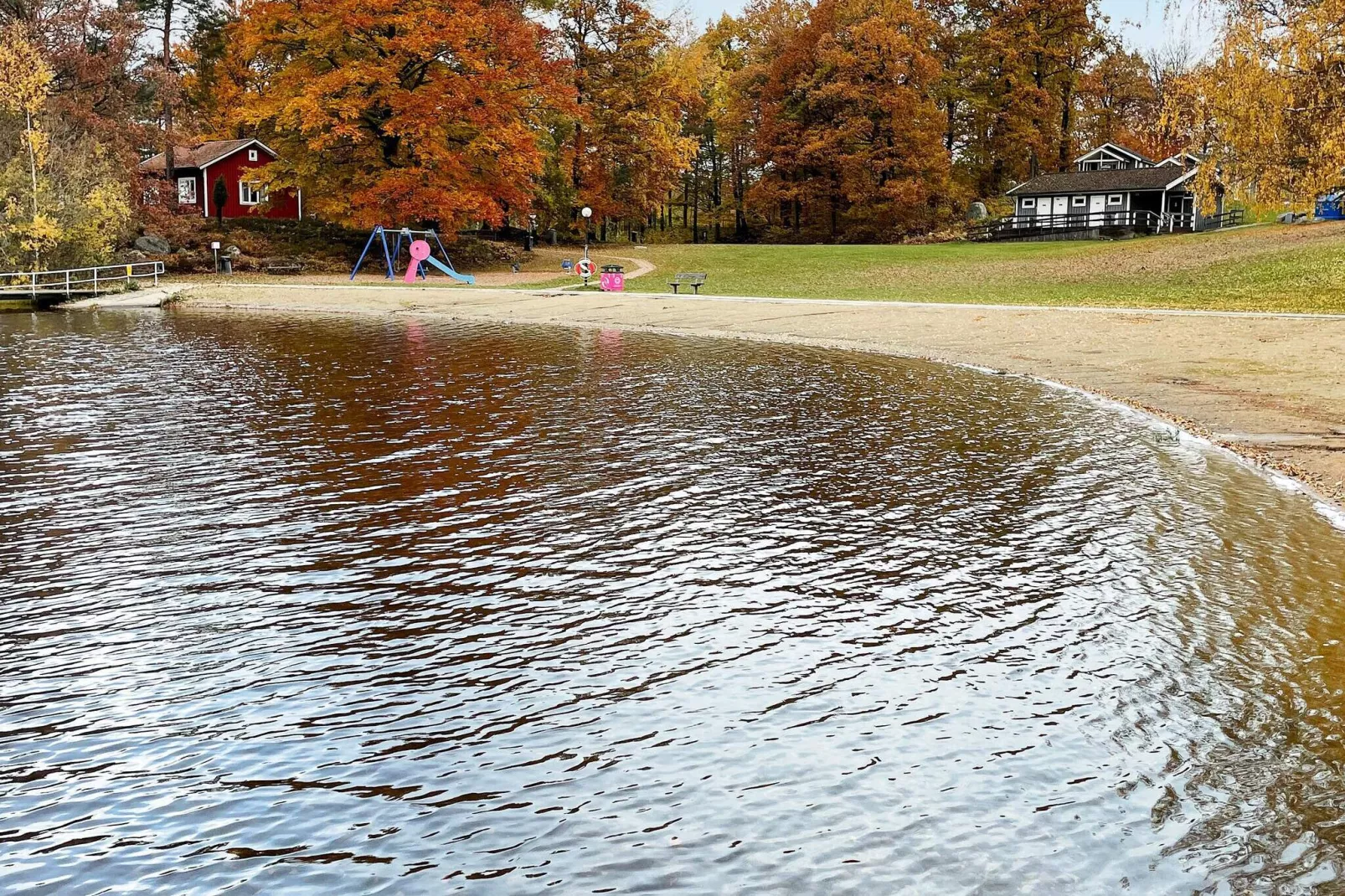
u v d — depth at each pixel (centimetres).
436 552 1062
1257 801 621
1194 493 1265
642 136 7081
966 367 2267
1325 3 2811
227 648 841
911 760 670
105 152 4994
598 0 6988
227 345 2745
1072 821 605
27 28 4922
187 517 1181
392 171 5300
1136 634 854
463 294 4331
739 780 649
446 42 5269
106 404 1864
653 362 2370
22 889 555
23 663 815
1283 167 2925
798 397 1914
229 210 6475
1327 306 2919
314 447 1516
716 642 848
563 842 593
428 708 743
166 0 5591
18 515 1191
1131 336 2559
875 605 923
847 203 8381
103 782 656
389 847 590
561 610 913
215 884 561
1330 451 1461
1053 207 7681
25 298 3950
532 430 1625
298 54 5612
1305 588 949
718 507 1218
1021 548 1072
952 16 8431
